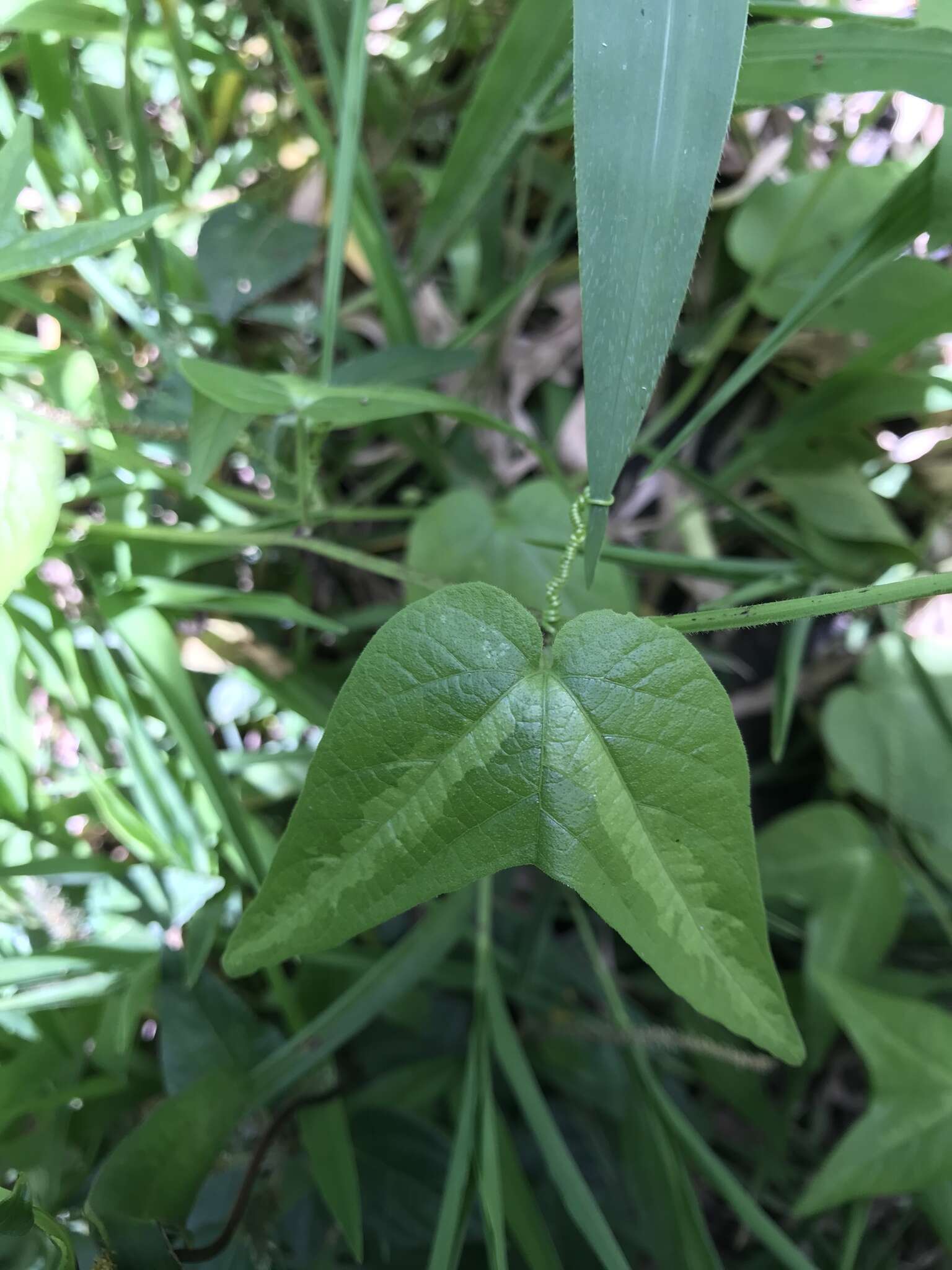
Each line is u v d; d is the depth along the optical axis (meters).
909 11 0.25
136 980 0.23
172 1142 0.20
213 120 0.30
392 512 0.24
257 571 0.30
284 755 0.27
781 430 0.28
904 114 0.30
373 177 0.32
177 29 0.26
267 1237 0.24
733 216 0.31
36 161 0.23
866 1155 0.23
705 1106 0.36
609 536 0.34
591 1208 0.20
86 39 0.25
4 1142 0.23
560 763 0.12
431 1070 0.29
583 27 0.13
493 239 0.31
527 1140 0.31
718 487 0.27
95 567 0.24
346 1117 0.27
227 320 0.24
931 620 0.34
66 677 0.24
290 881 0.12
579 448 0.34
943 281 0.23
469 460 0.32
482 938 0.26
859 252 0.19
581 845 0.12
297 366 0.30
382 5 0.30
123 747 0.24
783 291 0.26
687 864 0.12
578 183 0.12
